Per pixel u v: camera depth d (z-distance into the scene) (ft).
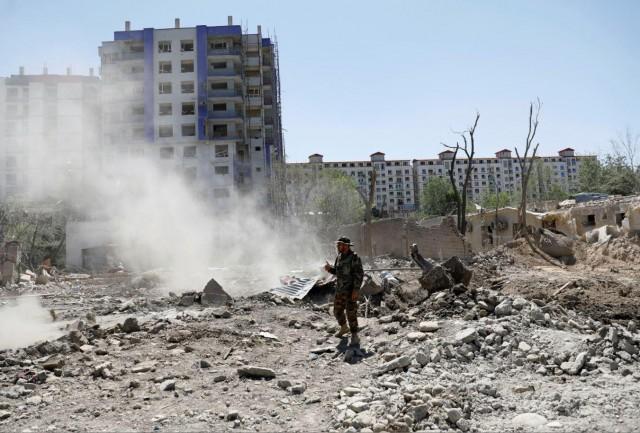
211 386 17.56
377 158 520.83
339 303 23.44
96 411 15.16
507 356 19.38
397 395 15.58
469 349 19.76
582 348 19.19
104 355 21.72
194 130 201.77
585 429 13.14
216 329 25.62
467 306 25.17
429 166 520.83
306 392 16.96
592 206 81.35
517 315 23.04
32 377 18.51
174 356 21.17
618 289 33.86
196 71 201.05
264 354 21.74
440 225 83.46
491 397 15.74
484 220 118.52
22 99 235.40
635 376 17.15
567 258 64.64
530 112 92.89
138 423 14.23
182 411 15.11
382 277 34.81
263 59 232.53
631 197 71.41
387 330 24.36
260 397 16.38
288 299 35.99
